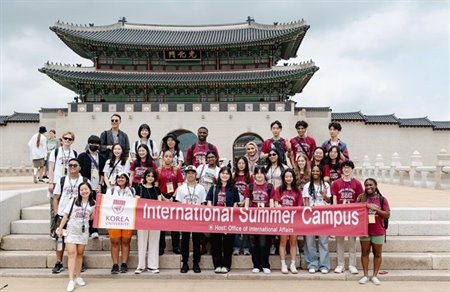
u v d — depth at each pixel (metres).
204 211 10.15
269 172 11.31
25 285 9.31
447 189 22.64
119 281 9.68
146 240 10.26
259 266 10.24
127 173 11.42
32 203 13.53
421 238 11.18
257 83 49.75
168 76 51.00
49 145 23.78
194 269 10.18
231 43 50.50
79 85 50.22
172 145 11.61
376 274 9.55
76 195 9.95
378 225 9.53
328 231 9.84
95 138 11.33
